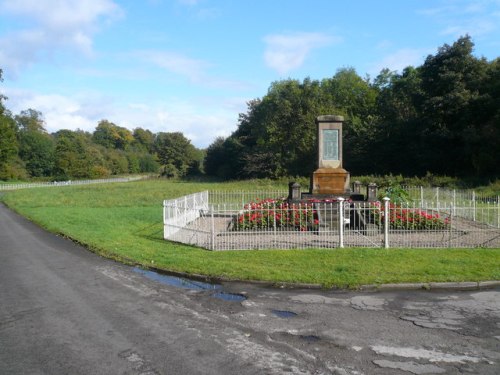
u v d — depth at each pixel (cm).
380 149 5625
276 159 6550
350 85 7338
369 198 1830
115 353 605
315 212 1664
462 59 4828
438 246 1270
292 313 767
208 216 2172
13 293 898
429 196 2809
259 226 1583
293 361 575
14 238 1602
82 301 845
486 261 1074
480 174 4319
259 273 1004
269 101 7631
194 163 10650
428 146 4928
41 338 662
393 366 559
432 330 681
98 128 14875
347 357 586
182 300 849
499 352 600
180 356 594
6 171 8100
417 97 5166
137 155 13262
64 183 7625
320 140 1991
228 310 787
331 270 1019
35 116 11825
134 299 857
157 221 2050
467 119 4669
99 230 1744
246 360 579
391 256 1136
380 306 798
